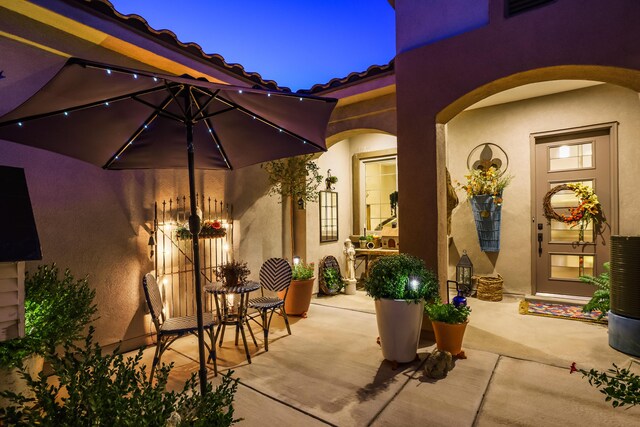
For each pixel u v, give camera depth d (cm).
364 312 516
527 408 254
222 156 309
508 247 579
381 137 709
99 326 347
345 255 654
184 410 142
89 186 340
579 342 376
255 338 402
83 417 123
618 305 353
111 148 257
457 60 377
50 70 317
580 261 526
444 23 391
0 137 205
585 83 496
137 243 377
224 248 471
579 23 312
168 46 377
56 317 250
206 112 266
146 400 133
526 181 565
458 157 623
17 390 218
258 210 525
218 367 330
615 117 495
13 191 239
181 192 420
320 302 580
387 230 684
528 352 353
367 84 474
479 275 604
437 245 387
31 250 212
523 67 338
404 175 409
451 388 284
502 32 349
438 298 361
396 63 419
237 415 251
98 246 346
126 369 145
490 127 595
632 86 326
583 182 523
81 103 199
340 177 718
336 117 543
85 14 314
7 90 291
